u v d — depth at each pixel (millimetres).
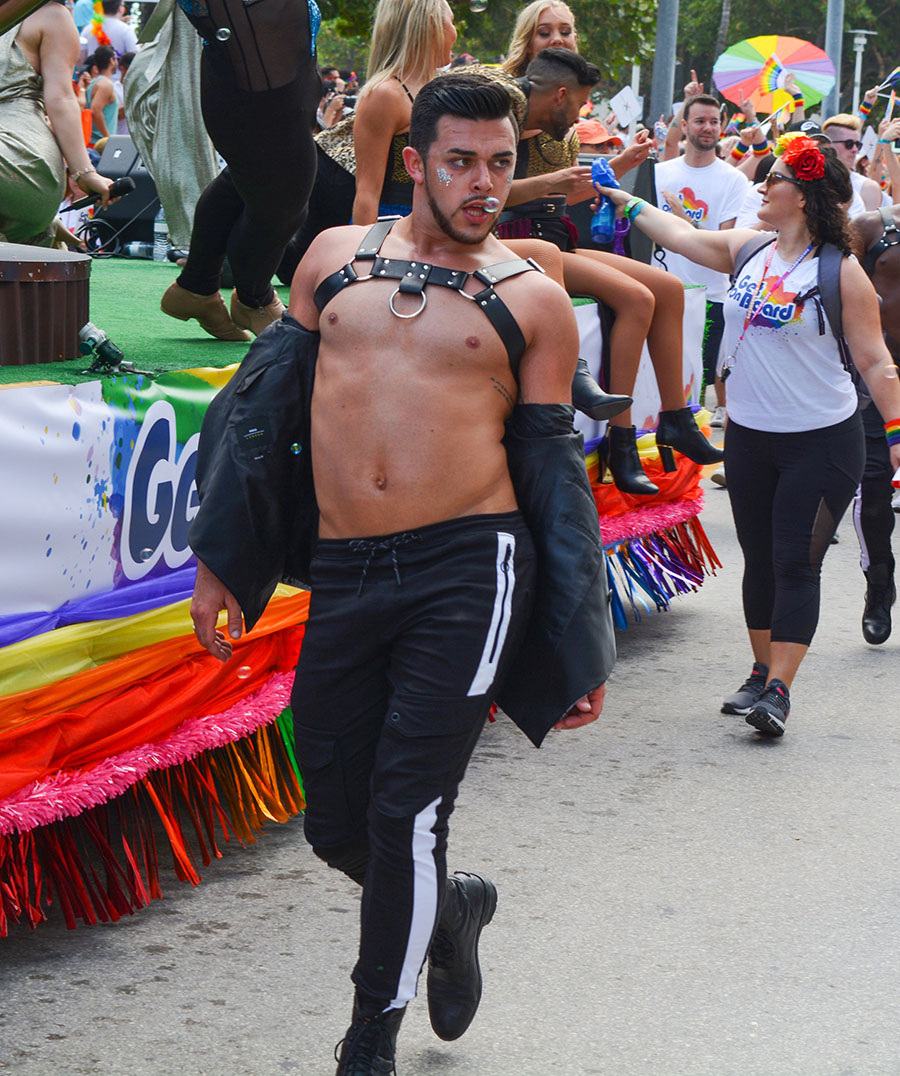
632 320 6863
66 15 6207
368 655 3203
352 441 3158
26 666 3877
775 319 6020
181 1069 3496
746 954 4188
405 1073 3523
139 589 4367
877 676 7086
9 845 3922
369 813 3182
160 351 5430
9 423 3775
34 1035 3619
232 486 3359
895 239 7816
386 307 3145
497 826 5102
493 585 3098
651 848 4938
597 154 8781
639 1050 3656
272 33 4723
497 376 3145
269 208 5246
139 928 4254
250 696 4777
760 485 6289
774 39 18688
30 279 4484
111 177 10156
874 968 4133
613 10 25594
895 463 6086
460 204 3045
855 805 5391
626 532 7164
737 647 7570
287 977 3984
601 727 6250
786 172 6016
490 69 6363
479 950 4156
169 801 4523
